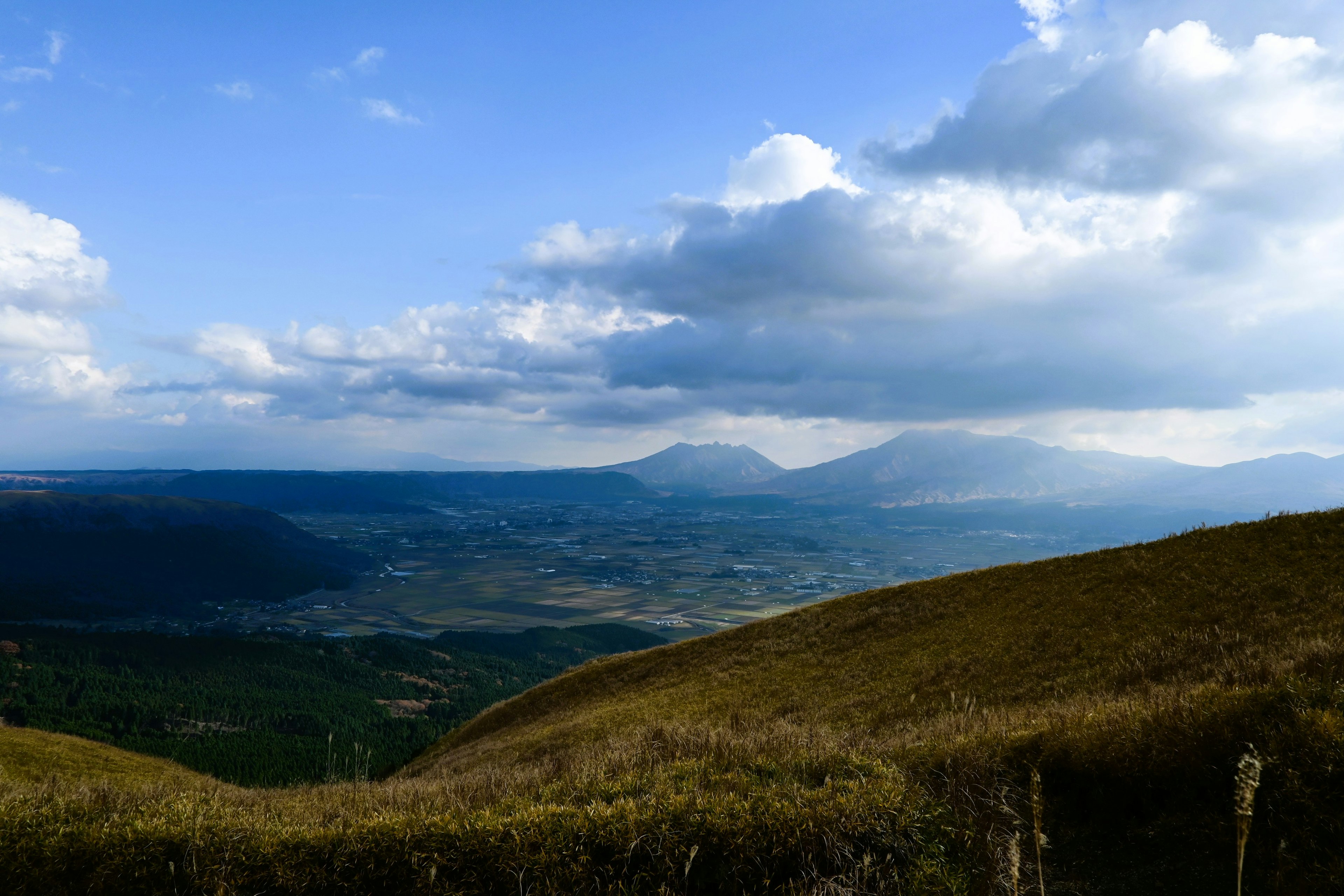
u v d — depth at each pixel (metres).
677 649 49.75
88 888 7.17
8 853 7.37
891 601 44.47
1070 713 10.98
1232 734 6.92
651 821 7.09
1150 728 7.64
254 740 114.75
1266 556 27.94
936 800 7.65
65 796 9.34
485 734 48.34
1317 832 5.67
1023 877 6.32
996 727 10.76
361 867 7.06
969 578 43.72
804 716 28.52
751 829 6.87
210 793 11.48
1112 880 6.22
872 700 28.25
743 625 51.22
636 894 6.46
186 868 7.19
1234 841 6.23
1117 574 32.91
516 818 7.39
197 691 158.00
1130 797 7.30
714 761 9.82
